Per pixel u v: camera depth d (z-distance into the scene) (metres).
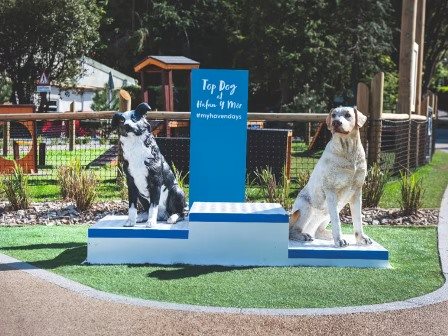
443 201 10.82
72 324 4.46
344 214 9.40
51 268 6.05
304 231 6.68
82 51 33.94
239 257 6.27
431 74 41.97
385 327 4.49
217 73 8.53
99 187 11.23
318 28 34.19
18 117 12.12
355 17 33.34
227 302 5.00
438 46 42.16
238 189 8.64
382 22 33.84
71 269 6.01
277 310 4.80
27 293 5.19
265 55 35.50
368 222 8.99
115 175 13.44
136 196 6.50
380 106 11.62
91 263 6.26
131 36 42.88
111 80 32.44
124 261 6.30
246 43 37.78
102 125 26.53
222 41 44.19
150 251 6.30
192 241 6.28
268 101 43.28
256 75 36.75
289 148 12.23
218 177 8.64
